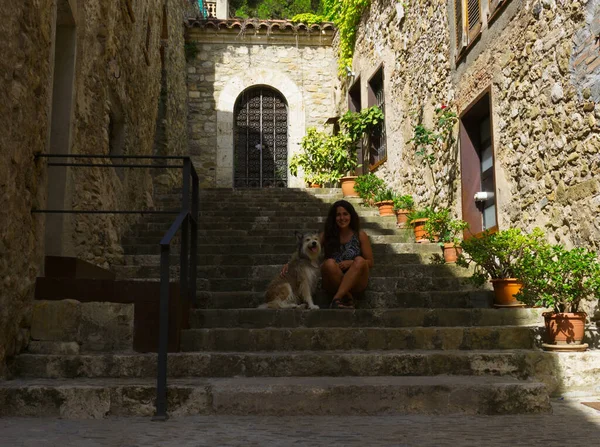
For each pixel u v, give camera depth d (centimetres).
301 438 247
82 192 543
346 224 522
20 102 357
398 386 315
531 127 538
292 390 313
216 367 371
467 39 688
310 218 854
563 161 483
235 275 611
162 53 1075
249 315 458
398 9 944
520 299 418
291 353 391
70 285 400
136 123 794
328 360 373
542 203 519
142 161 839
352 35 1221
